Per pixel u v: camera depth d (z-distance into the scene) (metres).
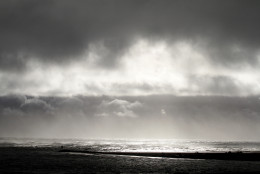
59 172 70.00
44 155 114.31
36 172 69.69
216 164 84.62
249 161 92.19
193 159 99.44
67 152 131.25
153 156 111.75
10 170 72.44
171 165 83.12
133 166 81.38
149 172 70.38
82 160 96.94
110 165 83.50
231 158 100.31
